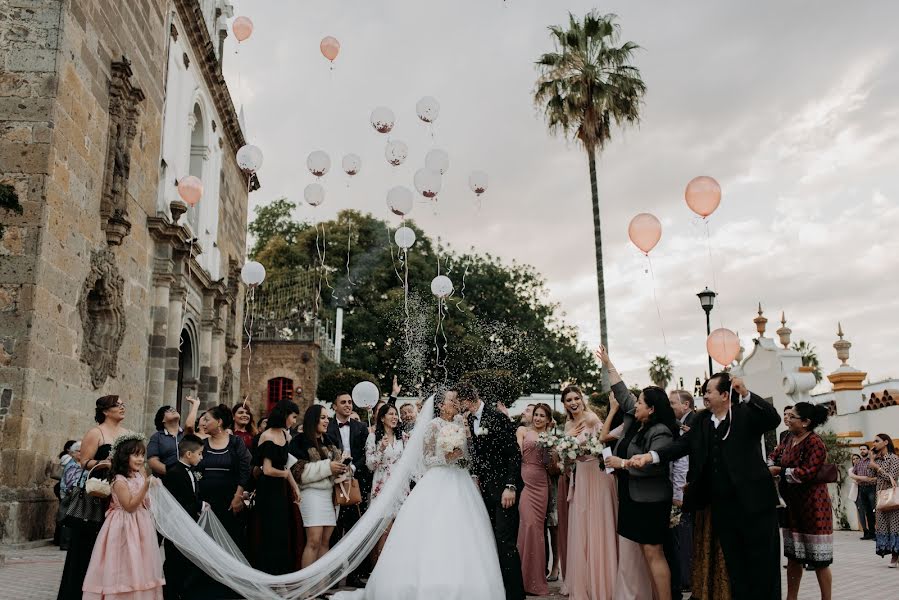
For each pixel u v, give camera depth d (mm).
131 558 6062
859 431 19406
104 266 13750
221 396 25172
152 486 6406
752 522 5992
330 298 43844
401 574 6191
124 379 15242
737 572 6000
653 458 6293
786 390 19656
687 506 6344
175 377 17984
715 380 6336
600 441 7297
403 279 43312
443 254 47906
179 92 20016
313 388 33312
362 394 10117
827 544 6711
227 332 25734
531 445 7949
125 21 15188
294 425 8797
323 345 36844
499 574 6387
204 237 22969
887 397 18641
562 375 45094
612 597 6953
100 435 7023
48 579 8281
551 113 23875
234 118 26094
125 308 15180
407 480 7453
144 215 16438
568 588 7406
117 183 14320
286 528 7609
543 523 7918
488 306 46875
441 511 6406
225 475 7688
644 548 6398
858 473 15922
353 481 8031
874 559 12016
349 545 6996
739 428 6188
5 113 11812
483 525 6555
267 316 38500
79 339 12828
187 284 19500
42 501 11250
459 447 6699
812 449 6809
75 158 12680
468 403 7242
